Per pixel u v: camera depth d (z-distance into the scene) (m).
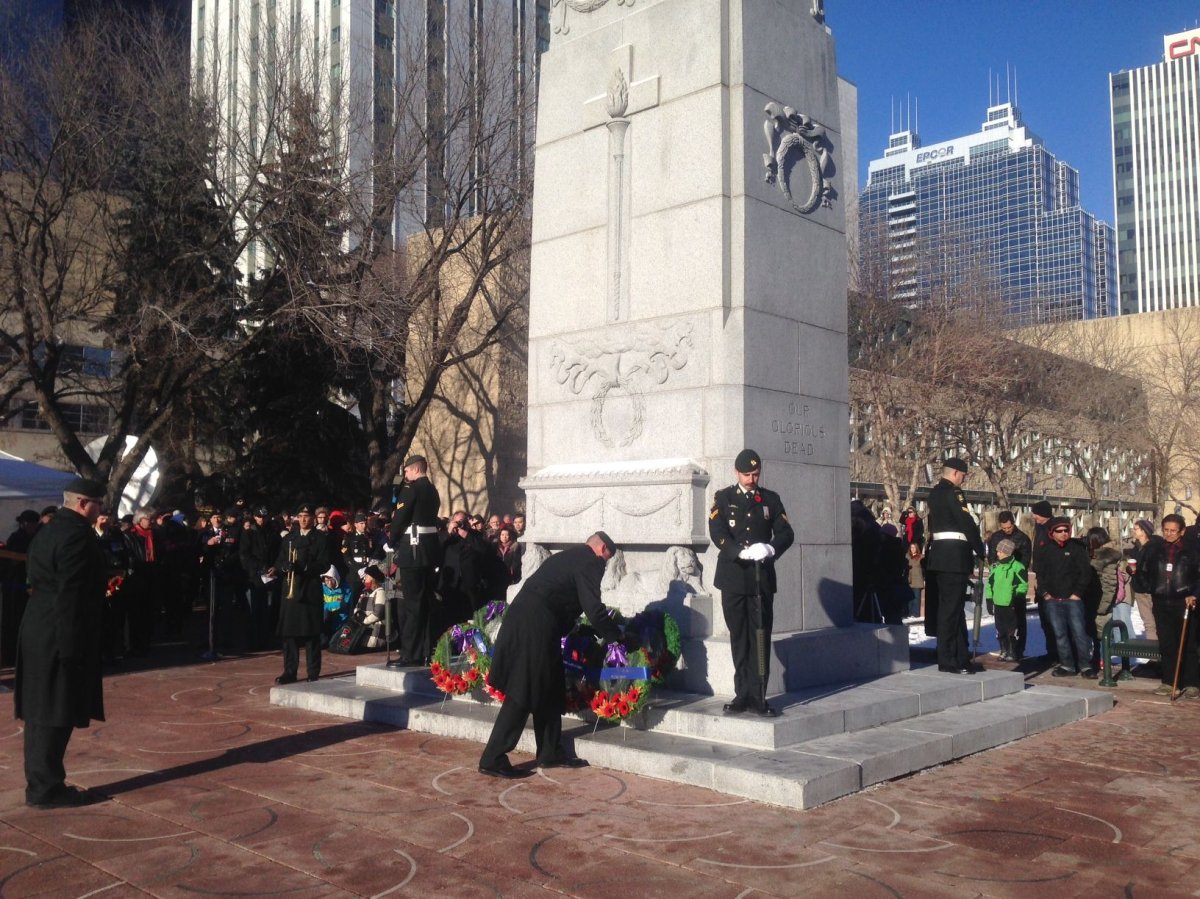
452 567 14.48
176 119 23.19
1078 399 36.81
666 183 9.77
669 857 5.36
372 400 27.86
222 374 27.20
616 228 10.07
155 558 16.08
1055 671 12.96
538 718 7.20
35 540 6.56
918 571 19.05
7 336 21.55
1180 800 6.56
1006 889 4.94
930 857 5.39
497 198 25.22
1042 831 5.86
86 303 24.97
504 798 6.46
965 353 30.81
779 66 10.02
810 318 9.91
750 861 5.30
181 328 20.20
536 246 10.88
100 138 21.73
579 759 7.34
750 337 9.21
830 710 7.74
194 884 5.01
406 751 7.79
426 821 5.98
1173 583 11.17
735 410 9.04
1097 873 5.18
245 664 13.36
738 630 7.62
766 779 6.37
